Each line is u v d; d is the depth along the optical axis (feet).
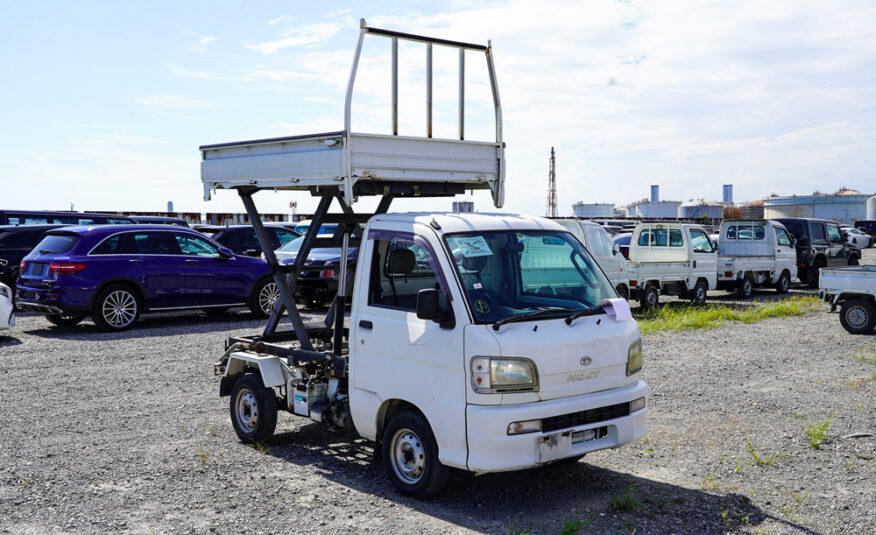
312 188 22.08
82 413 24.72
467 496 17.30
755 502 17.19
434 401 16.22
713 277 62.39
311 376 20.51
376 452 18.54
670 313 52.08
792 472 19.31
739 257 66.08
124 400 26.53
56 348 36.73
